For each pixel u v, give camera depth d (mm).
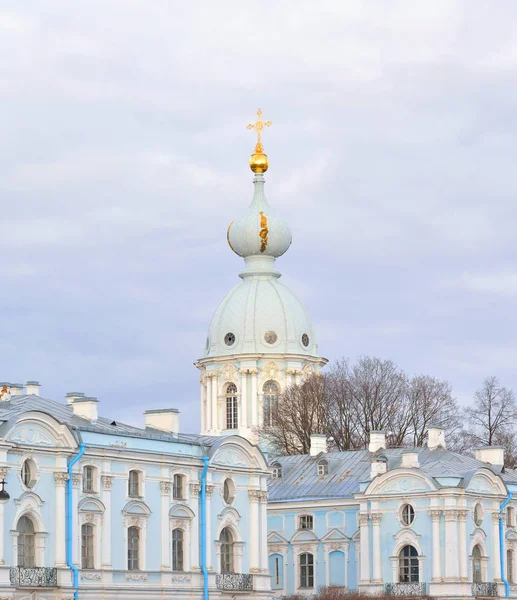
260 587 96438
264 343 166625
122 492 87875
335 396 149500
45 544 82500
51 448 83312
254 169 172375
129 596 87062
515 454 152750
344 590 105938
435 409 148625
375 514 107000
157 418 96062
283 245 171500
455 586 103125
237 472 96438
